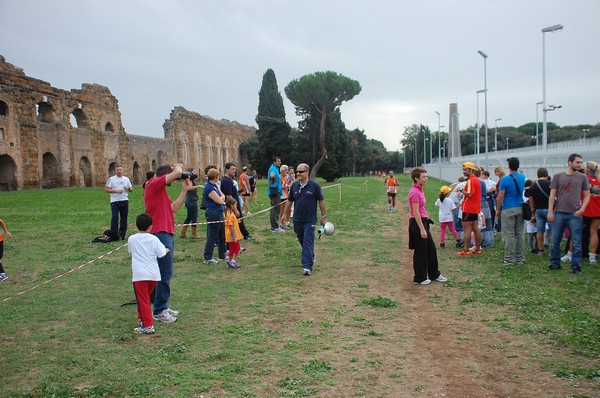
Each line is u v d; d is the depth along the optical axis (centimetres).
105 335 667
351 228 1791
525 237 1623
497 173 1434
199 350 612
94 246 1347
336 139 6594
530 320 710
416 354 596
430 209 2477
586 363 557
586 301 788
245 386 511
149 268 676
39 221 1912
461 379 525
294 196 1051
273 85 8331
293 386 509
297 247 1370
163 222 745
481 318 728
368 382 520
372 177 9750
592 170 1067
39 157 4594
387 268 1098
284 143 7188
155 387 505
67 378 529
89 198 3231
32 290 898
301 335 665
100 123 5503
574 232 985
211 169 1140
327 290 906
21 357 589
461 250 1306
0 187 4322
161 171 769
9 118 4253
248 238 1496
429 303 815
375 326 702
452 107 9919
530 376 529
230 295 868
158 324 712
